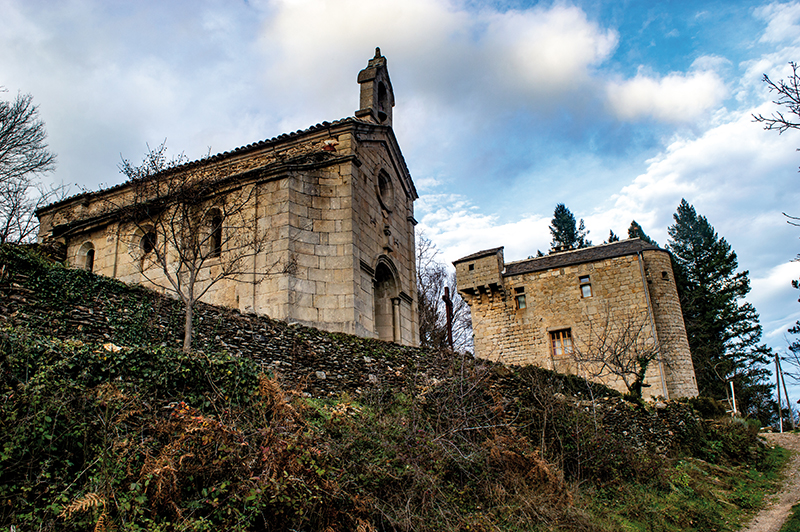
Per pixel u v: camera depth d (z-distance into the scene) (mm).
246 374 9102
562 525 9328
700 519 11398
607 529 9727
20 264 10000
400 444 8953
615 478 12203
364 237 19078
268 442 7324
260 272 15672
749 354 40188
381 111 22312
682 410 18578
